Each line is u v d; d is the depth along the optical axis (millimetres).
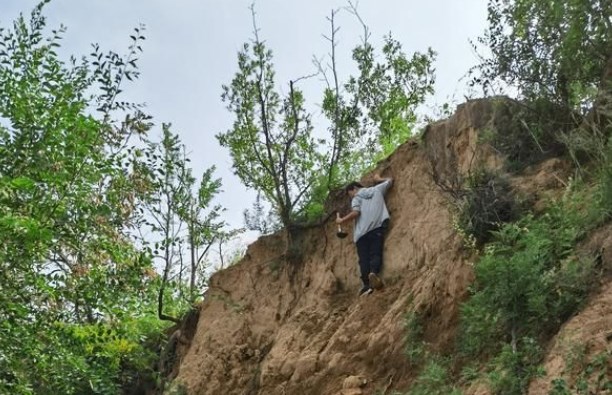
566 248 7695
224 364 12492
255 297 13109
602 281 7020
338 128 14469
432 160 10195
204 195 14617
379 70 15234
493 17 9859
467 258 8781
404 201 11305
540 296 7227
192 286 15164
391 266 10836
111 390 9016
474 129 10453
